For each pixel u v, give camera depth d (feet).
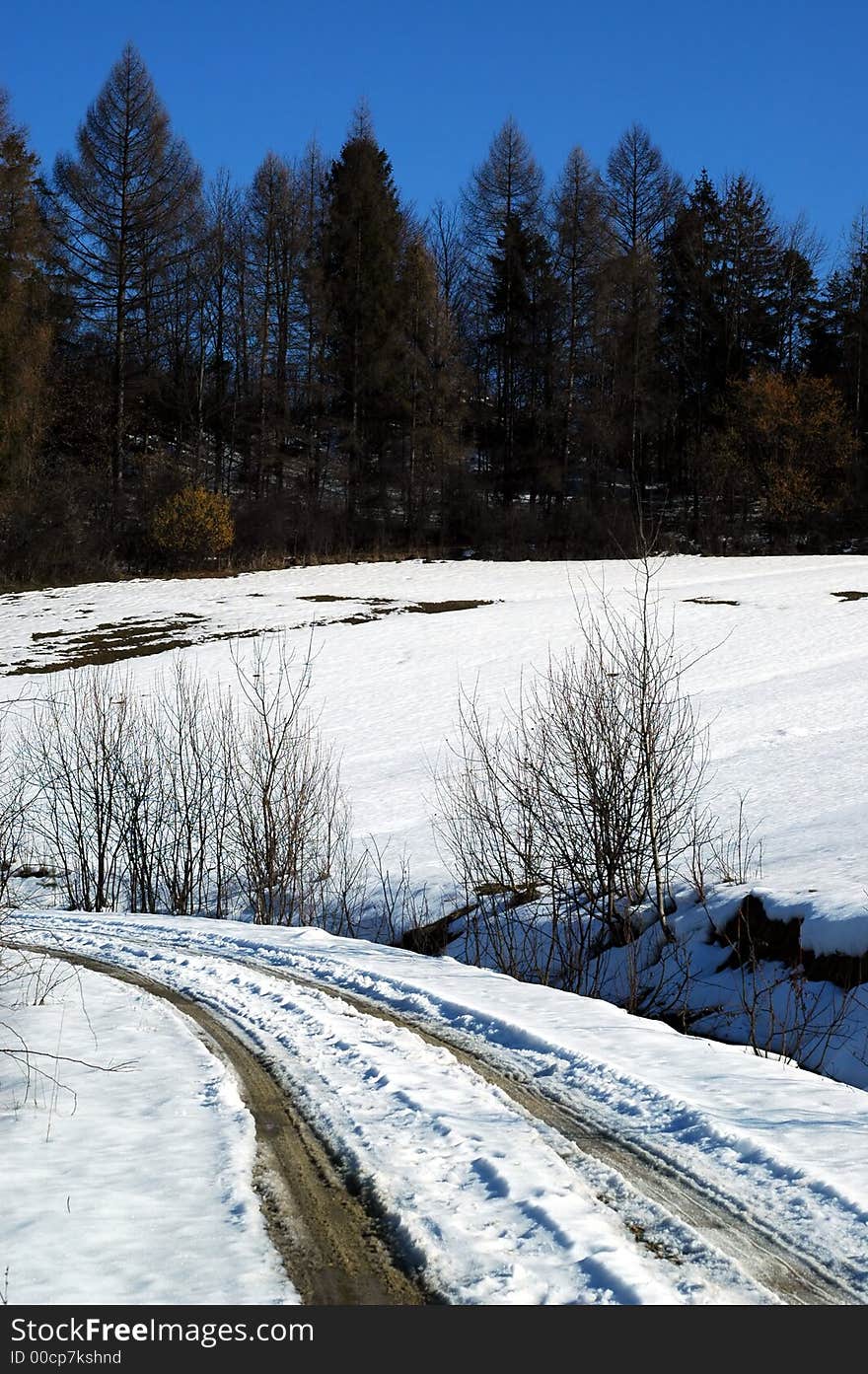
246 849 61.57
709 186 243.19
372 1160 19.58
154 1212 17.66
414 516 207.82
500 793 72.02
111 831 74.08
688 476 224.94
